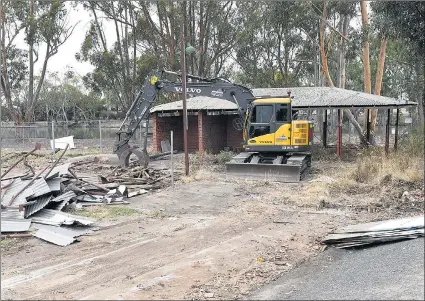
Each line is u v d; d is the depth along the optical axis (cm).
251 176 1644
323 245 842
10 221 966
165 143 2686
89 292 630
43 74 4481
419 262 647
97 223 1029
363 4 2731
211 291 634
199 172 1719
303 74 5069
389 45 3106
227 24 4047
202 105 2530
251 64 4653
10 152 2656
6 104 4919
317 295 593
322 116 3384
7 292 634
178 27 3944
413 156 1527
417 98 2516
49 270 729
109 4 4112
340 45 3325
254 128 1738
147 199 1305
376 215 1045
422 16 1748
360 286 605
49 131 3341
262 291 634
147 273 705
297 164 1602
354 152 2362
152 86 1870
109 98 6600
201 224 1014
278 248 830
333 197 1263
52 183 1221
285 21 3550
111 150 2848
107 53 4259
